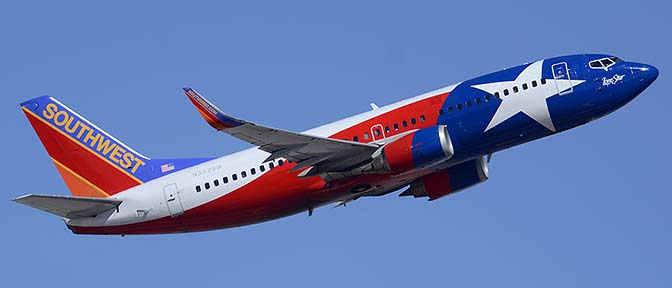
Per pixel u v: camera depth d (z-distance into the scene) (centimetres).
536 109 18588
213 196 18962
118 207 19138
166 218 19125
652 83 18688
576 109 18625
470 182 19512
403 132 18712
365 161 18550
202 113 16500
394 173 18562
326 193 18900
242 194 18900
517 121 18625
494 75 18962
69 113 19588
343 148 18162
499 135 18712
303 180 18800
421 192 19700
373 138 18725
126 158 19425
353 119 19025
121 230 19262
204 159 19375
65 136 19538
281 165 18825
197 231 19550
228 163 19075
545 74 18738
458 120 18675
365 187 18950
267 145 17650
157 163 19400
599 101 18600
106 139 19512
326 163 18538
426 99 18912
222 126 16700
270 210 19125
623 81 18588
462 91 18825
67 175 19500
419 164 18412
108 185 19388
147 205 19088
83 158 19488
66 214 19000
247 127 16925
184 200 19012
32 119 19600
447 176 19538
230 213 19088
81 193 19438
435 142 18250
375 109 19125
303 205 19138
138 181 19338
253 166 18925
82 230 19250
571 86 18600
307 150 18088
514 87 18700
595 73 18662
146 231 19350
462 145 18738
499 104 18625
